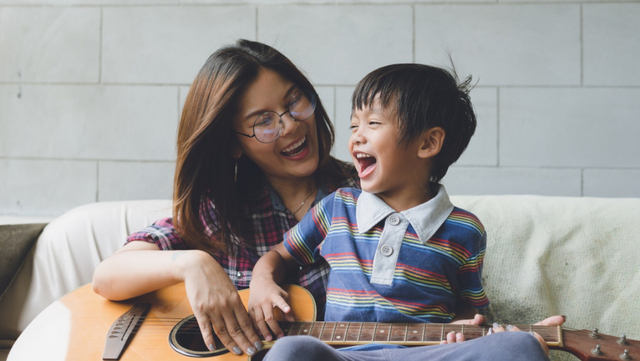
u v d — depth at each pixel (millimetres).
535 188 2275
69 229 1844
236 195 1410
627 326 1517
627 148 2234
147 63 2402
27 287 1789
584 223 1638
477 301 1187
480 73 2283
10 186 2469
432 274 1126
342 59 2332
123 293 1276
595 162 2248
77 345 1166
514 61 2268
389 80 1125
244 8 2363
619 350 937
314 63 2348
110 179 2430
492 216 1693
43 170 2455
